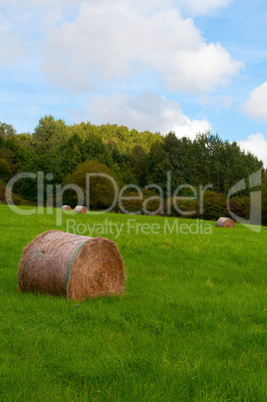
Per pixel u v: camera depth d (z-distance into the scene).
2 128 121.38
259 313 7.53
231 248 19.11
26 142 118.19
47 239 8.59
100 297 8.30
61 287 7.97
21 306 6.91
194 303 7.88
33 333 5.52
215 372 4.55
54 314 6.47
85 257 8.16
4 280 9.76
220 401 3.94
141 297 8.69
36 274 8.25
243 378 4.46
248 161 90.94
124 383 4.17
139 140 181.12
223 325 6.60
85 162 80.06
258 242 22.77
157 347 5.30
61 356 4.78
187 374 4.46
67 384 4.23
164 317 6.77
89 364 4.57
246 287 11.17
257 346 5.66
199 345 5.50
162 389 4.09
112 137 170.62
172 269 13.46
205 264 14.99
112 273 8.78
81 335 5.59
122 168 107.06
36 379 4.13
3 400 3.68
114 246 8.73
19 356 4.79
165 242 19.47
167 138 99.94
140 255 15.86
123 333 5.88
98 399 3.87
